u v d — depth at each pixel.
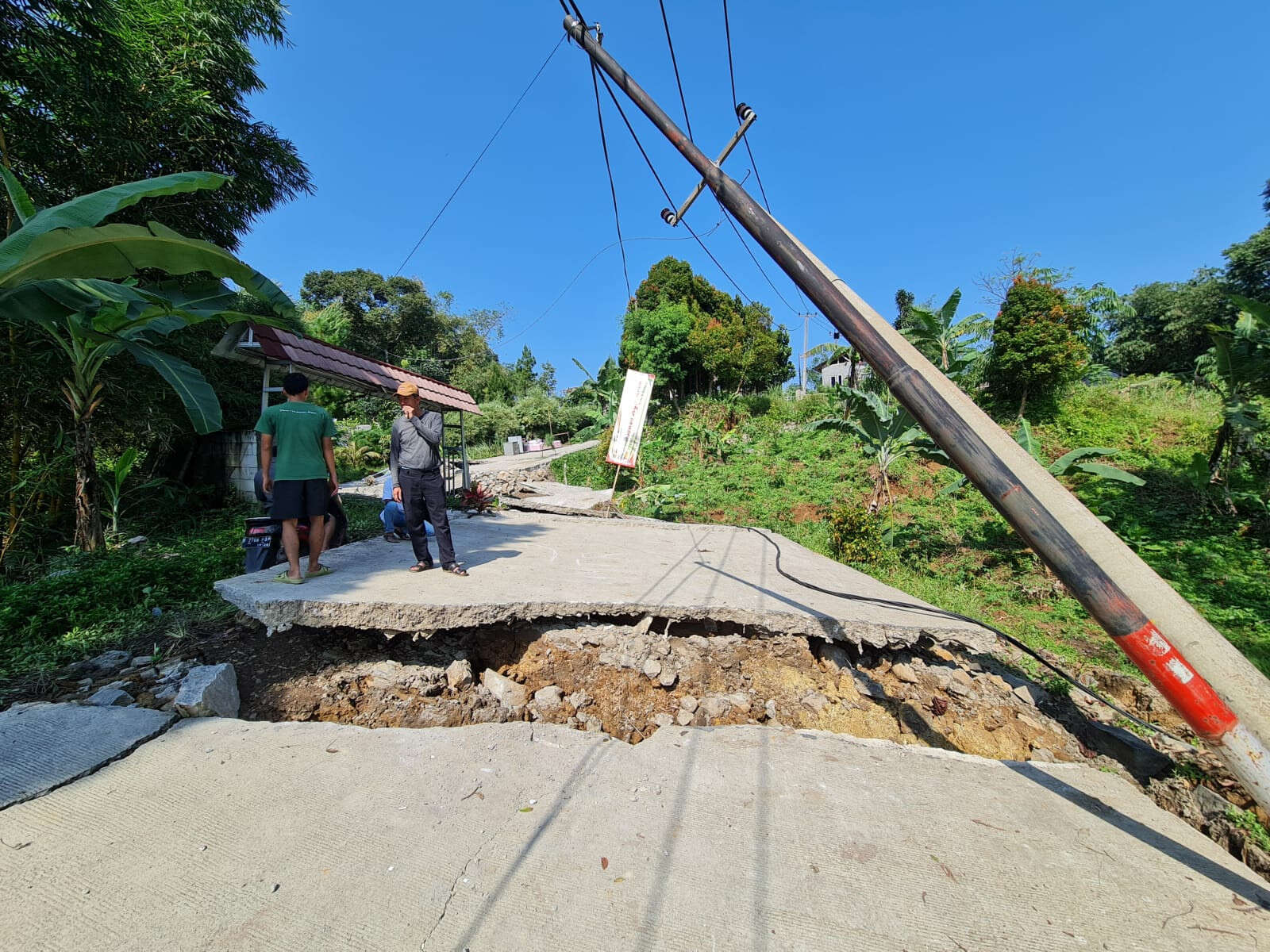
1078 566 2.01
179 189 4.35
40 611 4.03
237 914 1.75
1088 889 2.06
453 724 3.35
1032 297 13.31
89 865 1.93
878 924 1.83
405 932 1.70
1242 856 2.82
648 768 2.71
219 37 8.72
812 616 4.20
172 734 2.76
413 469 4.65
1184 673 1.87
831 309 2.73
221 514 8.92
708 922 1.79
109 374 7.23
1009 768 2.92
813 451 15.40
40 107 6.94
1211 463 9.40
